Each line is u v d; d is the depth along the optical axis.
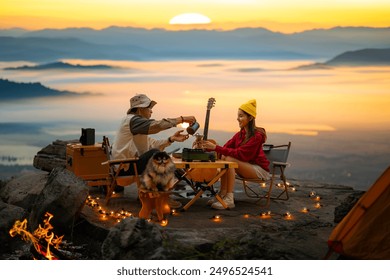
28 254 6.49
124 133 7.67
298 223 6.96
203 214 7.33
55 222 6.74
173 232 6.14
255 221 7.02
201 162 7.40
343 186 9.69
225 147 7.99
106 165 8.25
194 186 8.18
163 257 5.22
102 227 6.64
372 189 5.41
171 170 6.75
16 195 8.05
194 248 5.53
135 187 9.05
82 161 8.12
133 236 5.36
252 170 7.70
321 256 5.61
